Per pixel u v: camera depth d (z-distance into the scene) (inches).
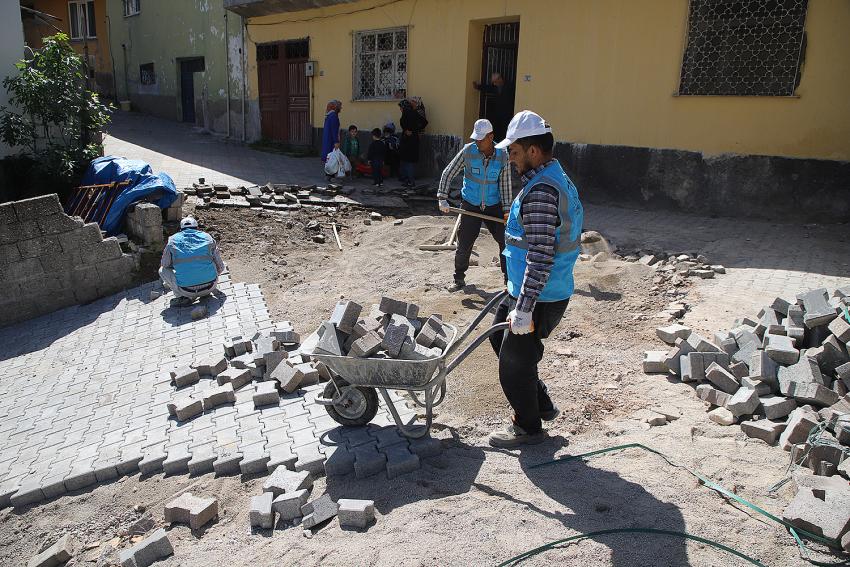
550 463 150.9
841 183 366.9
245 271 346.3
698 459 147.4
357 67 649.0
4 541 161.9
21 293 322.3
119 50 1074.7
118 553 146.1
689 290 266.8
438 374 153.8
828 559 112.7
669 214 426.3
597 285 274.1
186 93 945.5
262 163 630.5
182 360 248.2
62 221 328.2
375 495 145.6
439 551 122.4
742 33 388.8
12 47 436.1
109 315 312.5
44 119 421.1
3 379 258.5
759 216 398.0
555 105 482.0
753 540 118.7
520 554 119.6
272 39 736.3
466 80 545.3
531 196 129.7
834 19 355.3
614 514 129.2
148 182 386.3
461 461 156.6
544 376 202.2
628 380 195.2
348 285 315.3
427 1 560.7
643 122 437.1
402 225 393.1
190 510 147.0
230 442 176.4
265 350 220.8
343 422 174.2
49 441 202.2
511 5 497.4
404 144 539.2
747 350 187.6
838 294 191.6
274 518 142.6
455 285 290.4
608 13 440.8
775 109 382.0
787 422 158.1
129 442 190.4
